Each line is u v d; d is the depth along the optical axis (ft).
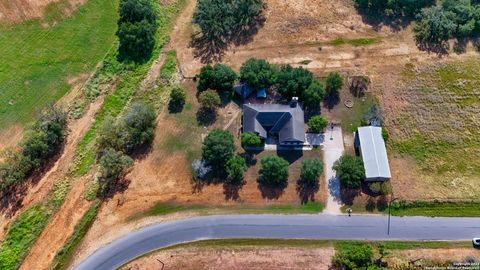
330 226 222.48
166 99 260.01
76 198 226.99
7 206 222.89
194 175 235.40
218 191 231.50
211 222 222.89
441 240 219.41
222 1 285.84
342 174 229.45
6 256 209.15
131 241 216.95
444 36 285.64
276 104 250.57
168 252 214.07
